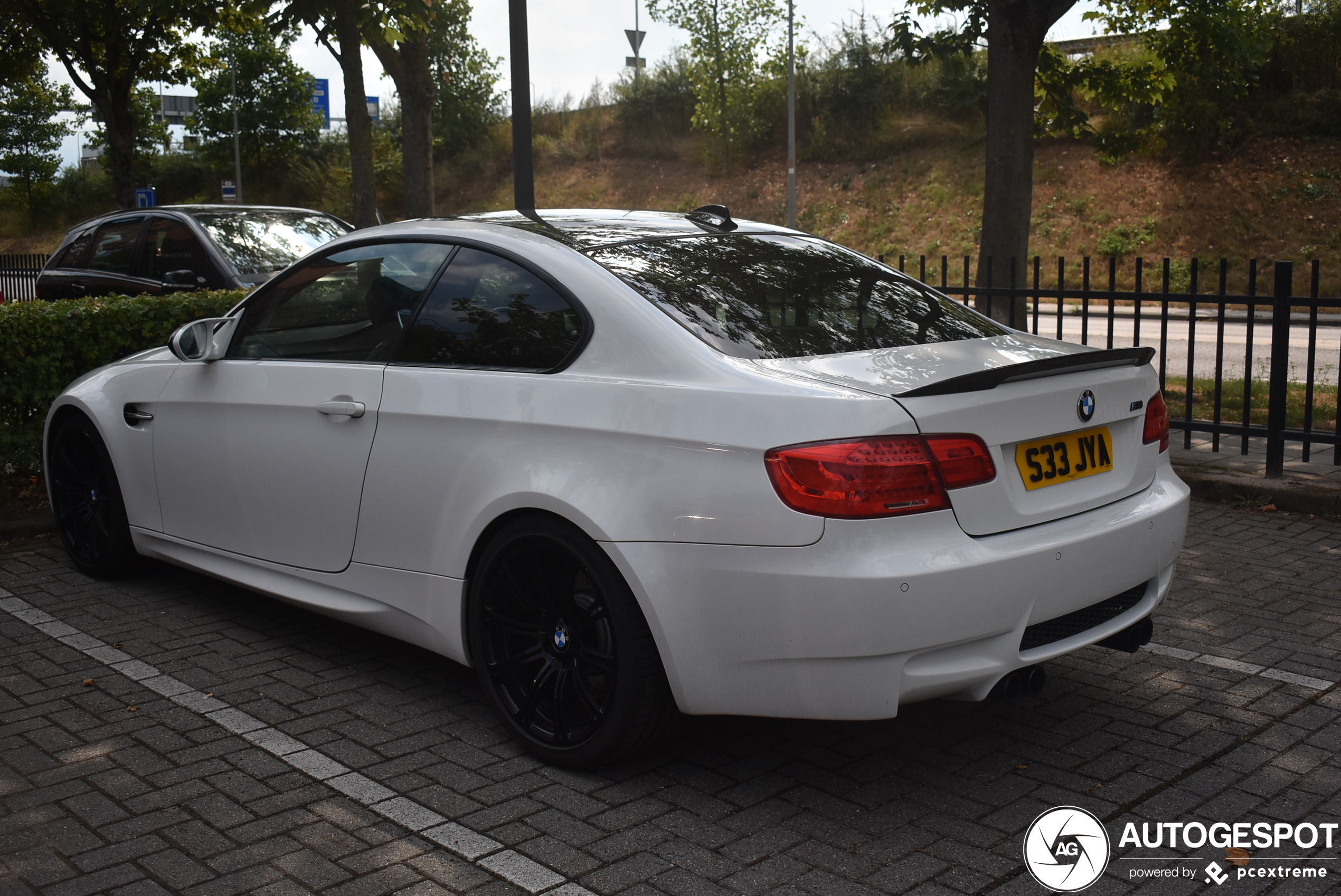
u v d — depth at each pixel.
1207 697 3.79
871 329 3.40
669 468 2.96
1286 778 3.21
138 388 4.79
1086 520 3.12
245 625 4.61
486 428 3.38
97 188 48.53
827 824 2.97
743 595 2.83
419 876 2.73
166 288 9.13
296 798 3.13
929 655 2.80
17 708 3.77
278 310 4.28
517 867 2.76
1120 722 3.61
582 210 4.25
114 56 18.97
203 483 4.44
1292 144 24.30
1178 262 22.86
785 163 32.69
